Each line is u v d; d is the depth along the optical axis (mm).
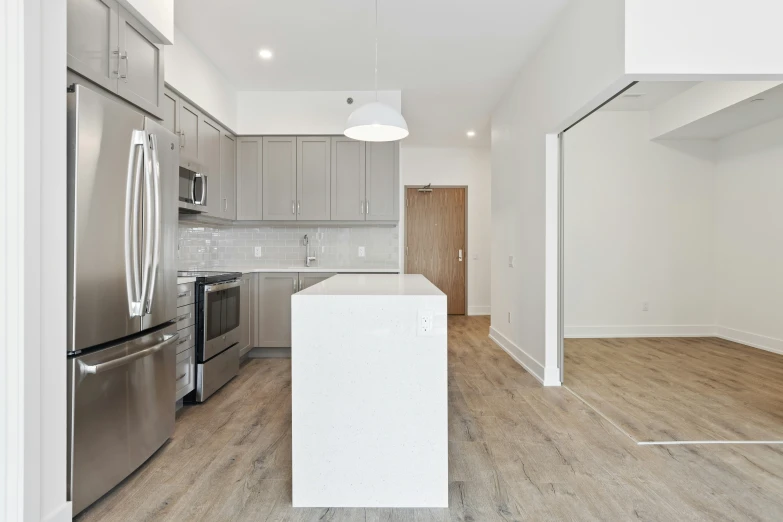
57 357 1641
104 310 1864
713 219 3961
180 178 3416
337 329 1882
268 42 3617
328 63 4020
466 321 6855
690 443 2477
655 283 3982
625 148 3904
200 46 3686
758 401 3154
